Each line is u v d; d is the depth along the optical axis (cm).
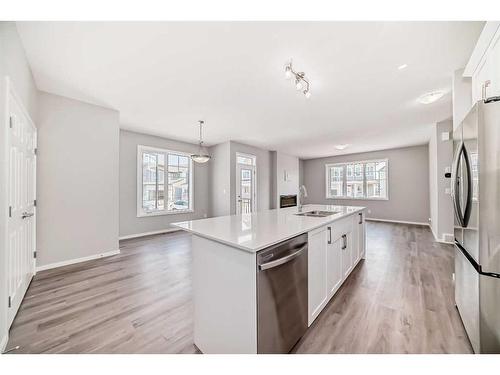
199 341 153
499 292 125
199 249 157
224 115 391
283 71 241
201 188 644
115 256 357
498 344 125
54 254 305
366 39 188
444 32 179
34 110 271
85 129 333
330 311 196
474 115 134
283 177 776
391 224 648
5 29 158
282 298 139
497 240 125
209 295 147
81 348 152
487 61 160
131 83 272
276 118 405
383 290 236
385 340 157
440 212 439
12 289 183
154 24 171
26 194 237
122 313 195
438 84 272
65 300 217
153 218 536
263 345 124
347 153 786
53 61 224
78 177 327
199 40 190
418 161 652
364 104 338
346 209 306
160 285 251
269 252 129
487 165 126
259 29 176
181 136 542
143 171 524
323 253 197
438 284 249
